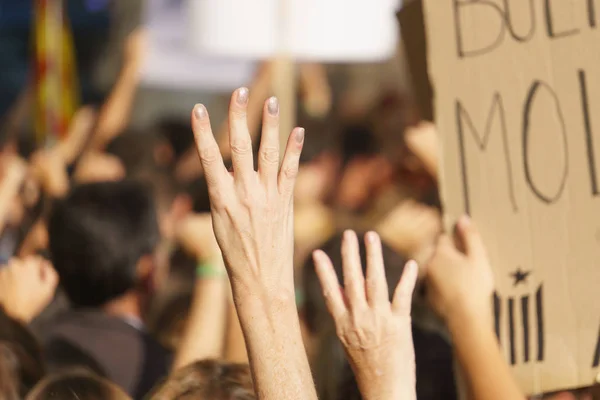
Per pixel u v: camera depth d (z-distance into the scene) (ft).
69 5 47.91
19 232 18.17
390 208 21.31
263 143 7.26
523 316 9.70
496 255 9.83
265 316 7.22
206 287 13.43
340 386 10.39
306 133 27.27
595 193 9.48
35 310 12.65
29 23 50.42
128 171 19.06
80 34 47.70
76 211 13.08
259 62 26.27
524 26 9.86
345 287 7.92
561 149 9.64
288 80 18.62
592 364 9.46
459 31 10.12
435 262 9.84
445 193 10.09
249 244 7.23
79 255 12.91
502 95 9.91
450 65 10.14
